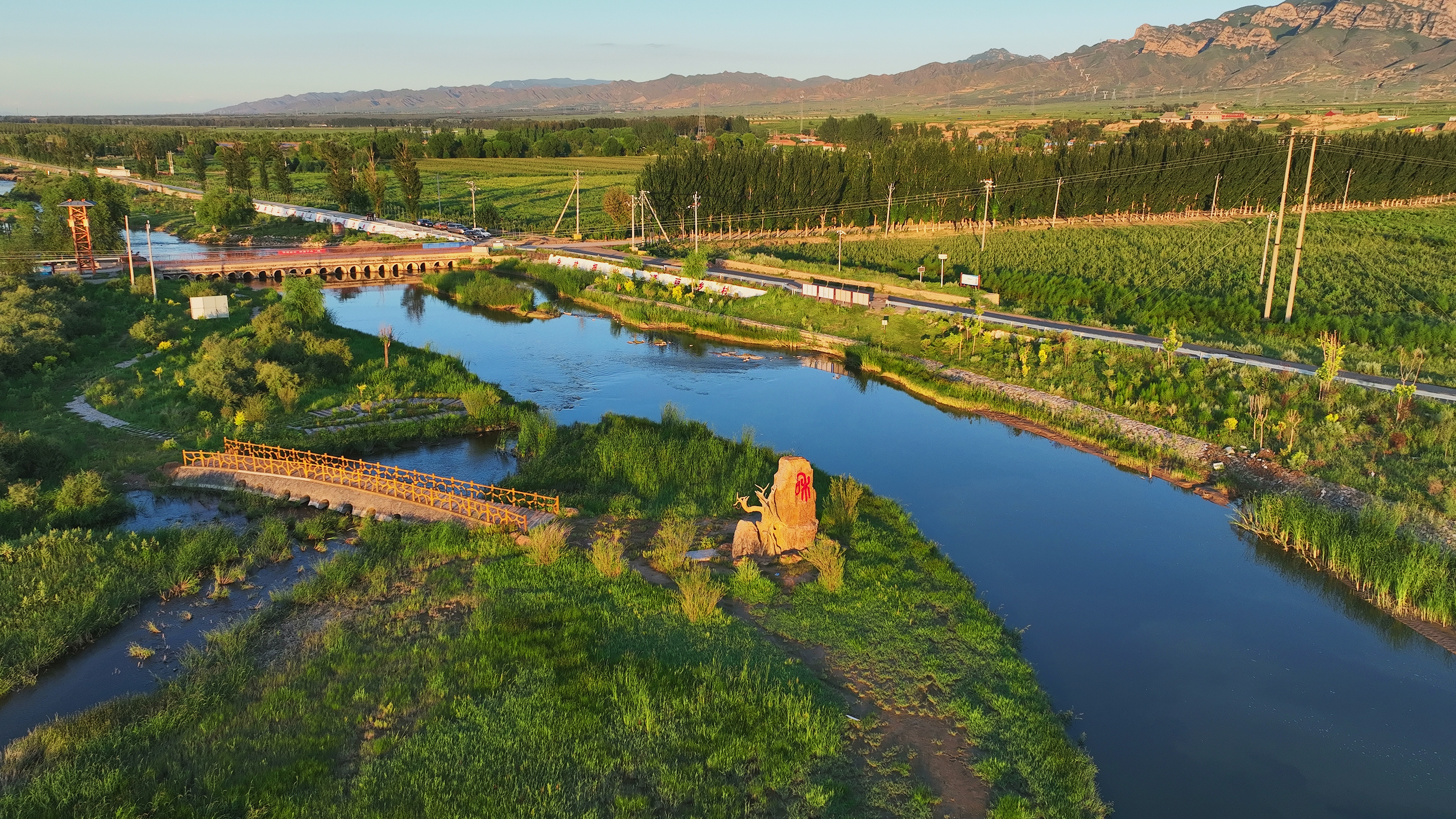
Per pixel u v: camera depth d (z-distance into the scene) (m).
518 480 39.38
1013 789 20.38
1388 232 114.00
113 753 20.89
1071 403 51.62
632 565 31.08
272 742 21.30
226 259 97.00
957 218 126.69
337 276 101.62
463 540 32.78
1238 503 39.28
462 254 107.12
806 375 62.12
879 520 35.97
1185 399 49.75
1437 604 29.30
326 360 56.31
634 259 95.31
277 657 25.48
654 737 21.36
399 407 50.19
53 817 18.42
